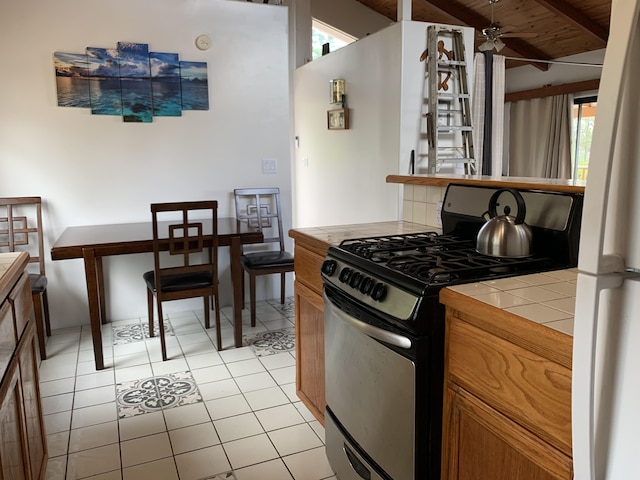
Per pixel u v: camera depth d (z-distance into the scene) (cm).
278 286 419
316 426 226
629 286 64
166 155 369
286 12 390
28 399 161
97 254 277
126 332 344
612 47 61
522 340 100
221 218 387
